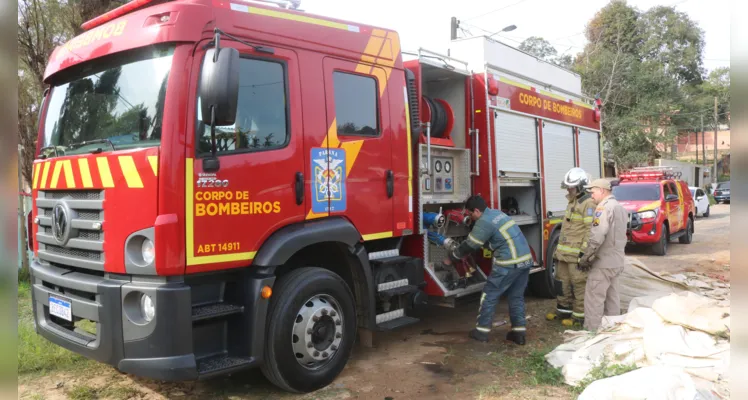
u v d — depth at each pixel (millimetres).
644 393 3510
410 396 4289
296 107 4254
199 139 3617
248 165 3869
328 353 4387
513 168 7086
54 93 4496
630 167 32500
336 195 4535
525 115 7426
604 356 4598
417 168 5633
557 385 4473
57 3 8703
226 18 3824
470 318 6848
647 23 38594
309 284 4203
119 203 3557
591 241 5754
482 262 6711
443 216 5820
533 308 7422
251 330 3844
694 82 42219
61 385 4480
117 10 4203
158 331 3385
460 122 6688
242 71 3930
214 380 4629
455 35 19000
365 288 4797
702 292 7766
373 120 4984
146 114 3602
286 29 4246
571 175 6625
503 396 4266
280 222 4090
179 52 3570
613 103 33500
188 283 3734
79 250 3906
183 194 3492
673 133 33750
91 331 3961
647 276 8273
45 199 4234
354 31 4855
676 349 4293
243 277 3936
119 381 4570
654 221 12227
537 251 7711
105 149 3758
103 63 4012
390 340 5855
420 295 5480
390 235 5086
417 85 5738
